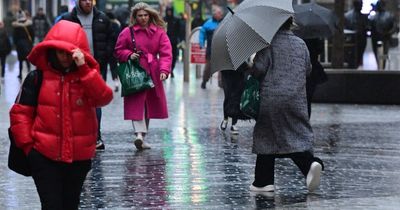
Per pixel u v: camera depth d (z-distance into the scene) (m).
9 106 30.47
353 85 32.69
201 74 52.59
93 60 10.99
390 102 32.53
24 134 10.98
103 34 20.33
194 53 46.25
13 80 45.44
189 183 16.19
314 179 14.77
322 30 22.77
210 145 21.20
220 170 17.59
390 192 15.45
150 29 20.48
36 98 11.06
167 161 18.70
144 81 20.09
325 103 32.91
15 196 15.03
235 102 15.09
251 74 14.65
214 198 14.80
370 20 46.66
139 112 20.30
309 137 14.75
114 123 25.52
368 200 14.69
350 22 45.44
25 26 46.72
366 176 17.08
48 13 68.38
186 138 22.39
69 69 10.99
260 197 14.88
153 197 14.92
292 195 15.07
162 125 25.11
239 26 14.62
